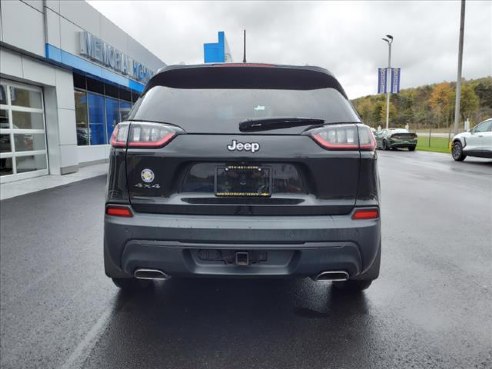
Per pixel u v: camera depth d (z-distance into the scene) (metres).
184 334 2.75
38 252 4.55
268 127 2.53
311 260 2.48
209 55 26.55
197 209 2.51
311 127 2.55
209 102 2.68
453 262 4.20
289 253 2.52
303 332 2.78
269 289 3.48
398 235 5.25
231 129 2.53
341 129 2.56
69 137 12.61
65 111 12.36
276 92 2.79
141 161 2.52
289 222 2.47
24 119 11.05
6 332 2.77
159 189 2.52
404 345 2.61
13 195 8.50
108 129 17.38
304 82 2.89
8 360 2.45
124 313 3.05
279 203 2.51
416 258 4.32
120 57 16.70
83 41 12.98
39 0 10.64
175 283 3.62
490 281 3.68
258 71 2.83
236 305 3.19
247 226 2.44
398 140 23.77
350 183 2.54
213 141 2.50
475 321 2.93
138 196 2.54
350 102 2.87
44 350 2.55
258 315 3.02
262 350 2.56
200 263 2.53
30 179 11.12
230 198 2.51
